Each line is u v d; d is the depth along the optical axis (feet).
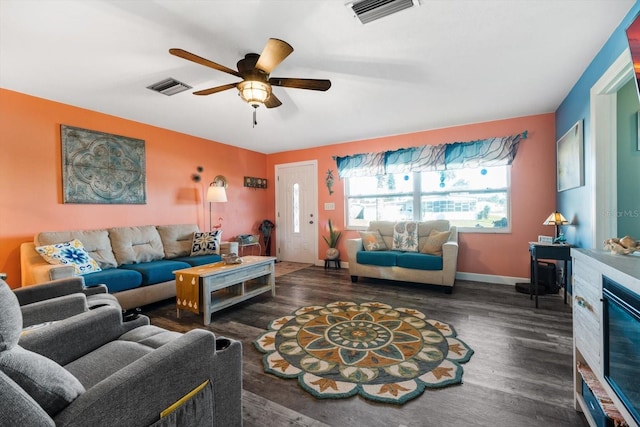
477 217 13.87
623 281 3.28
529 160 12.49
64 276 7.96
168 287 10.66
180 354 3.09
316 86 7.18
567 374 5.92
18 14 5.69
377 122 13.17
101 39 6.63
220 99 10.21
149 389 2.73
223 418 3.78
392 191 16.02
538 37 6.77
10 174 9.21
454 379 5.78
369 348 7.13
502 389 5.48
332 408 5.05
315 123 13.24
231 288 10.55
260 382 5.84
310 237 18.54
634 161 7.56
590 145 8.13
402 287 12.78
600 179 7.75
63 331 4.10
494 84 9.30
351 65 8.00
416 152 14.70
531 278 11.36
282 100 10.37
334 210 17.60
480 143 13.21
